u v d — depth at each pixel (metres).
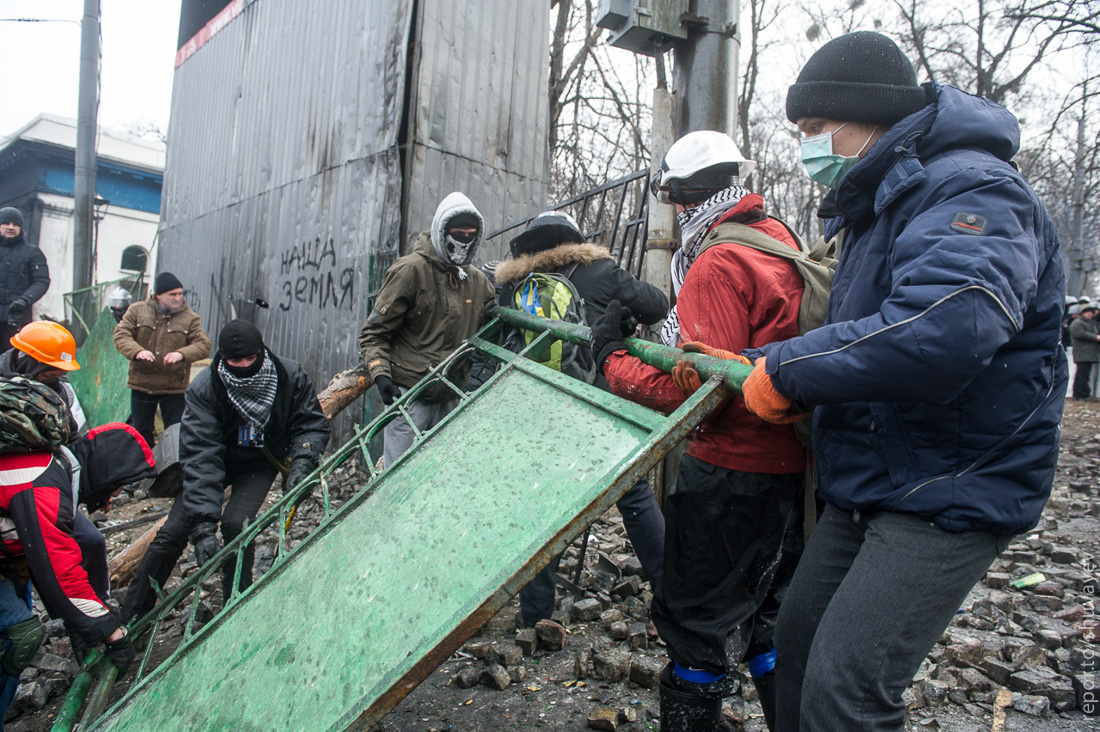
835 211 1.80
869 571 1.50
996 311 1.28
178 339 6.70
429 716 2.70
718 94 4.19
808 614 1.75
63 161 22.45
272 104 9.13
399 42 6.70
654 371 1.96
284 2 8.99
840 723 1.45
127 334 6.57
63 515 2.56
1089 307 14.56
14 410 2.46
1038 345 1.45
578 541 4.46
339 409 5.31
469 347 2.98
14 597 2.66
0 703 2.62
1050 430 1.46
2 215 8.17
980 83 13.97
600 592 3.76
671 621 2.12
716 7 4.18
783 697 1.82
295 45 8.64
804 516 2.19
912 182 1.49
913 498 1.47
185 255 11.68
